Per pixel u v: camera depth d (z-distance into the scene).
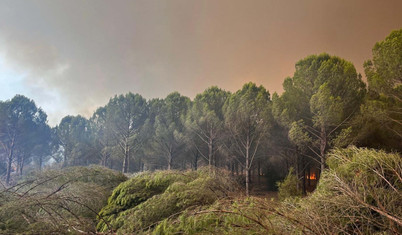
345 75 8.20
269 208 2.70
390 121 7.43
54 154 22.41
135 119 17.38
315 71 8.90
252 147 11.84
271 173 13.56
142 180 5.27
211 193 4.29
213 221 2.66
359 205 2.75
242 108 10.91
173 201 3.95
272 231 2.28
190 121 13.46
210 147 12.40
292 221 2.49
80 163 19.78
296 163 10.82
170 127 14.71
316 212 2.73
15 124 17.72
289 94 9.96
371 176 3.31
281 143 11.13
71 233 3.11
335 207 2.98
